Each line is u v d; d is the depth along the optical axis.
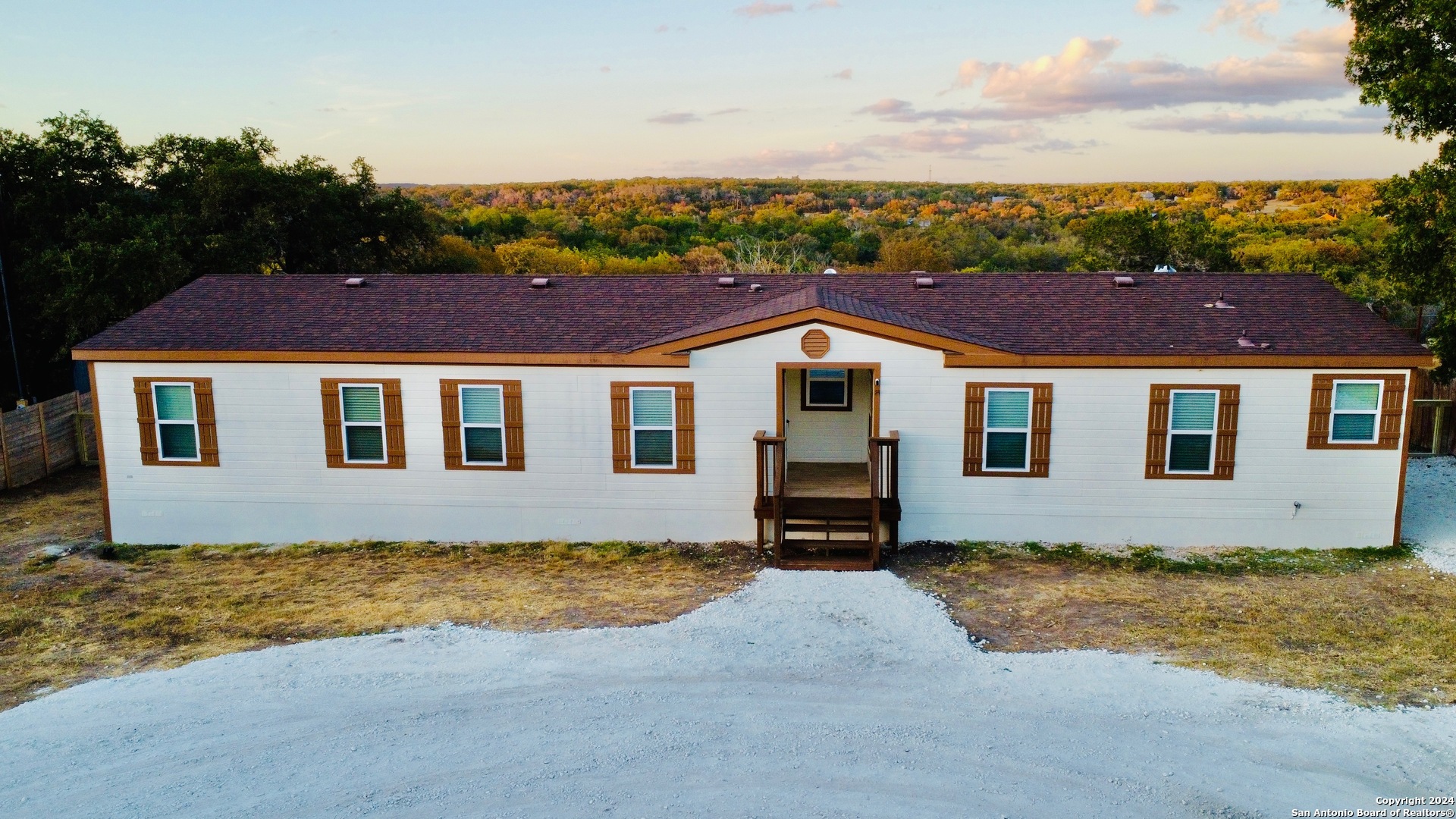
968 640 11.37
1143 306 16.20
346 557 15.41
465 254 51.16
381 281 18.56
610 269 59.38
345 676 10.42
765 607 12.55
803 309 14.75
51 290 26.39
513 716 9.38
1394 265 17.44
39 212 27.38
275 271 32.97
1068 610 12.41
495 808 7.71
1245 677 10.20
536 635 11.66
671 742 8.80
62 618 12.60
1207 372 14.59
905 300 17.00
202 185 30.31
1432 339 17.66
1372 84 16.73
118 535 16.59
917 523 15.45
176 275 27.08
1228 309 15.93
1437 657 10.73
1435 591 13.05
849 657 10.84
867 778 8.12
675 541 15.80
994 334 15.45
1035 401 14.88
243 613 12.71
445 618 12.38
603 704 9.65
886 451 15.08
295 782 8.16
